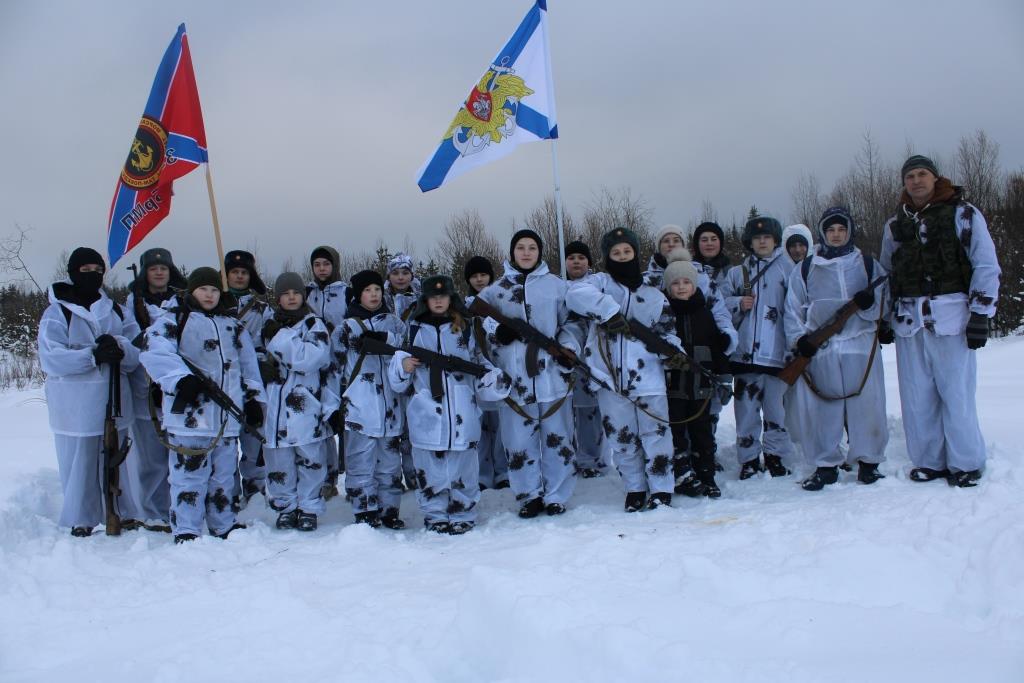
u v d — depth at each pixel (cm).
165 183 621
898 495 473
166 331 499
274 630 331
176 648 317
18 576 395
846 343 538
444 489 526
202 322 510
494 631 306
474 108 642
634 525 467
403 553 444
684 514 496
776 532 402
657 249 644
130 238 614
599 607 306
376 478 562
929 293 500
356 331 554
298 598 359
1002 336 1670
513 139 632
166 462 566
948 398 495
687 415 551
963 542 360
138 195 616
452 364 523
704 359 548
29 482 630
